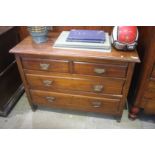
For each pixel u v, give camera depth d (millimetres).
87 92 1325
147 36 1156
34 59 1213
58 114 1605
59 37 1278
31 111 1644
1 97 1506
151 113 1420
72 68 1195
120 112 1399
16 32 1599
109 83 1223
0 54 1425
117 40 1106
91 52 1126
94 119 1544
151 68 1140
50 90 1396
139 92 1295
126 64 1094
